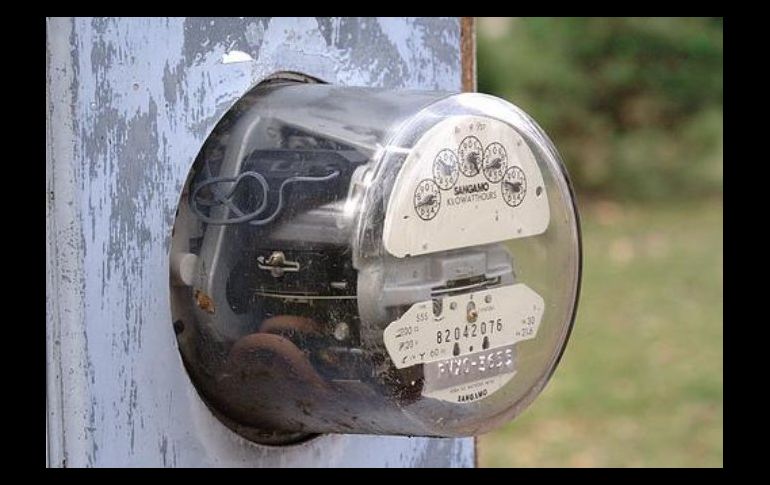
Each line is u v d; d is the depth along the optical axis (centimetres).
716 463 470
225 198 166
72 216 155
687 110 767
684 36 764
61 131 154
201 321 169
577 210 177
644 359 551
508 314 171
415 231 160
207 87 168
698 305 603
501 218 168
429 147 161
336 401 166
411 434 169
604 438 488
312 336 162
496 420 172
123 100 159
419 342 162
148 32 161
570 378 536
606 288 622
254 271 164
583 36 755
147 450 165
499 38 747
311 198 162
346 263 159
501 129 168
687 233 701
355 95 171
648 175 757
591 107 758
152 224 162
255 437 180
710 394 520
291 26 180
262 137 169
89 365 158
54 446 158
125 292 160
